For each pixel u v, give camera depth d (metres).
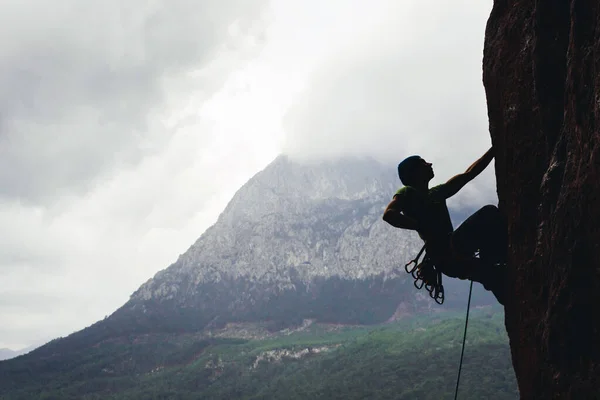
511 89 5.94
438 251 6.03
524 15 5.89
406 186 6.19
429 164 6.33
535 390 5.43
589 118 4.68
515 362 5.93
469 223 6.08
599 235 4.64
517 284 5.77
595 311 4.77
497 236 6.21
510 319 6.00
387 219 5.88
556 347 5.06
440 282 6.12
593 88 4.63
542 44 5.50
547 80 5.50
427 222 6.01
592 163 4.62
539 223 5.49
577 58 4.84
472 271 6.12
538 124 5.61
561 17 5.43
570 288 4.91
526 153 5.73
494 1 6.50
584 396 4.77
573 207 4.88
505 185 6.06
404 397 189.25
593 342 4.80
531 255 5.59
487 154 6.44
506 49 6.08
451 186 6.34
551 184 5.27
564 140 5.20
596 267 4.71
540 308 5.42
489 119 6.51
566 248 4.96
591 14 4.77
